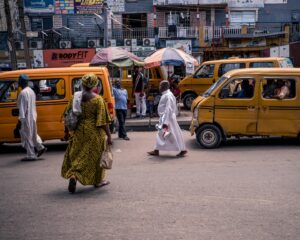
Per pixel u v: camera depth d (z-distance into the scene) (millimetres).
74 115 6555
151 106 15656
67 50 27703
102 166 6605
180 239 4793
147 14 31484
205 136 10477
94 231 5102
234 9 31672
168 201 6207
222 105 10344
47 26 30359
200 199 6277
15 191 7023
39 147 9727
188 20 31656
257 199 6230
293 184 7016
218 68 17406
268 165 8477
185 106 18484
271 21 31734
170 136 9484
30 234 5066
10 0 29625
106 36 22578
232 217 5484
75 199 6438
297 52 23219
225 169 8203
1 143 10828
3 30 29688
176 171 8117
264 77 10266
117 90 12164
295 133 10336
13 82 10555
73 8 30156
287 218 5422
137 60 16328
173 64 16422
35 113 9570
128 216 5605
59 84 10586
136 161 9195
